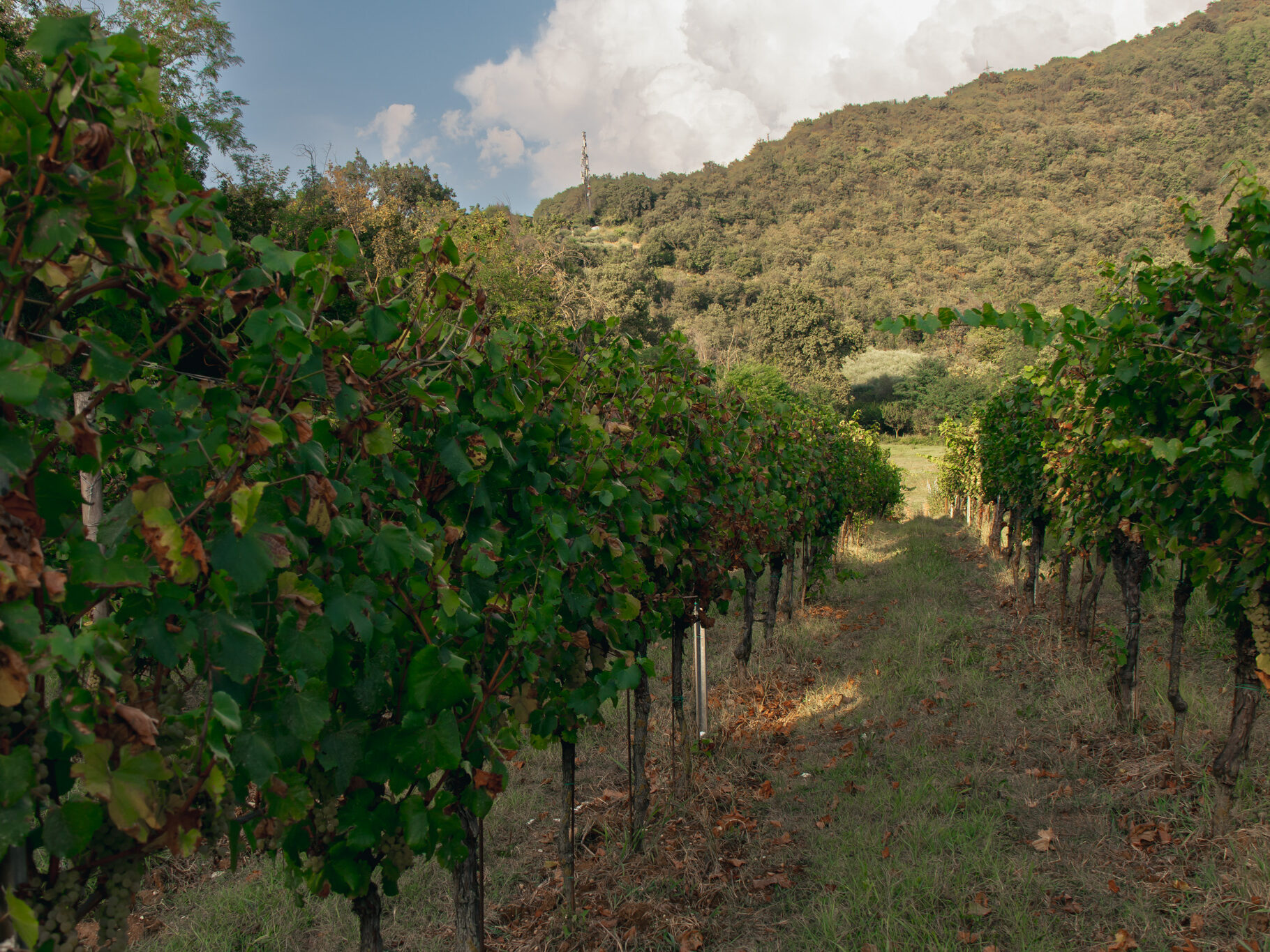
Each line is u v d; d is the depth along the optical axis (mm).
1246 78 115812
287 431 1638
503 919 3676
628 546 3467
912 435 46750
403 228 21688
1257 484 3135
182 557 1307
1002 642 7910
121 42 1241
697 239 97438
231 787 1512
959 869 3705
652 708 6359
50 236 1118
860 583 12242
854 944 3238
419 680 1817
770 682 7062
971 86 149125
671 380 4719
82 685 1328
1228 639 6379
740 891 3766
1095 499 5199
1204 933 3121
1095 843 3928
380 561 1867
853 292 77625
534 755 5574
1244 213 3055
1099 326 3713
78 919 1301
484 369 2539
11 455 1081
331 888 1866
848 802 4609
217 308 1595
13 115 1103
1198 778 4254
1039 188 103250
